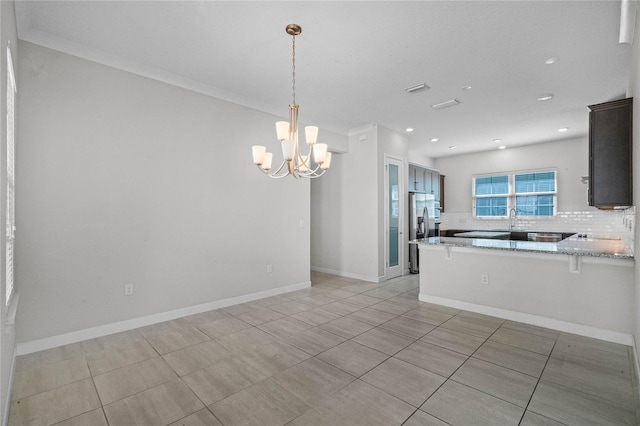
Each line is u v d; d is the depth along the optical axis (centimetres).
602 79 360
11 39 213
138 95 329
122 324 316
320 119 512
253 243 429
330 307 399
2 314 167
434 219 695
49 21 255
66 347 279
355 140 573
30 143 267
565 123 529
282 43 289
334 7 239
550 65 328
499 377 229
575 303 313
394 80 364
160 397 206
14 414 188
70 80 288
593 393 209
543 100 425
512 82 369
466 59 317
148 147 335
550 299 327
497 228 740
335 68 336
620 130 283
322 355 265
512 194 716
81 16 249
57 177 280
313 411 191
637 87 242
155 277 339
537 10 242
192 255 368
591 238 491
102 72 306
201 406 196
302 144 508
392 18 252
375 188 545
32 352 268
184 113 363
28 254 266
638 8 226
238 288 412
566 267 318
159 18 252
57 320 280
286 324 338
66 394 209
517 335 307
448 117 501
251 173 428
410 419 183
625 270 288
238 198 413
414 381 224
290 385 219
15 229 259
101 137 305
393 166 583
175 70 342
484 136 618
